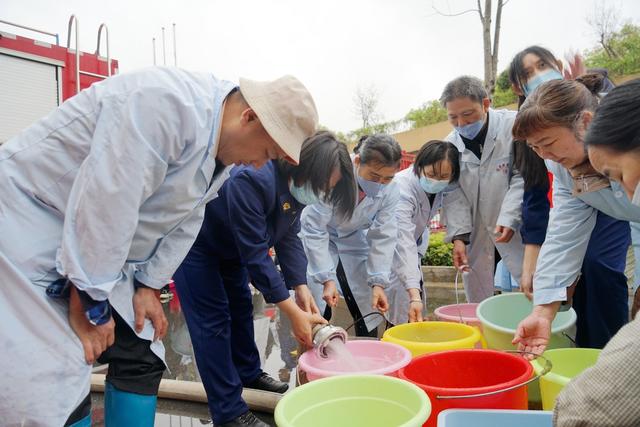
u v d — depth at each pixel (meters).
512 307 2.34
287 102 1.40
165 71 1.37
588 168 1.70
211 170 1.44
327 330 1.83
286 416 1.28
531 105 1.62
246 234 1.93
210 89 1.42
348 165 2.00
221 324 2.03
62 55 6.71
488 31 6.23
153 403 1.56
